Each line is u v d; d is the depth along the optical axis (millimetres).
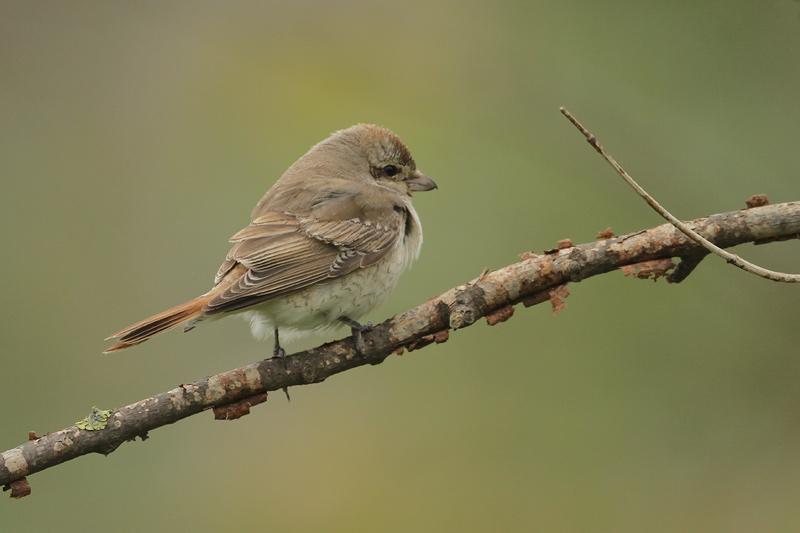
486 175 13836
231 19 15234
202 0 15195
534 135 13938
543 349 12750
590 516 11945
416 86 14914
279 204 9031
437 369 13062
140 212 14414
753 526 11484
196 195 14609
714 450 11922
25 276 13758
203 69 15219
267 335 8773
